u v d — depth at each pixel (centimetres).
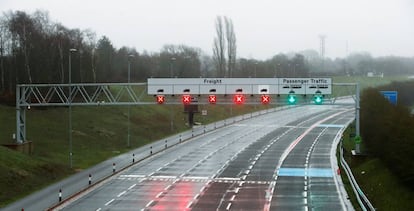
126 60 18462
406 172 5616
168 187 6272
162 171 7419
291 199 5559
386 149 6700
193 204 5316
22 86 7844
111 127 11150
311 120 16212
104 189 6153
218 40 17888
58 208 5150
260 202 5409
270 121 15812
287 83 7419
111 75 16462
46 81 12150
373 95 8800
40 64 12162
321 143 10819
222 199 5566
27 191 5941
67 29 15900
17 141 7806
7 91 11156
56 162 7581
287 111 19400
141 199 5575
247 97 9325
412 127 5919
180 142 10819
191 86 7512
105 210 5062
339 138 11656
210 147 10138
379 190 5988
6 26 12325
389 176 6288
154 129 12169
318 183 6500
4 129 8988
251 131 13100
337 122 15612
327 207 5159
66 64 12800
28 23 12269
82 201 5488
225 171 7425
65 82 12706
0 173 6072
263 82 7431
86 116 11319
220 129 13500
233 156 8956
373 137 7756
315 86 7369
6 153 6869
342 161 7788
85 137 9819
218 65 18062
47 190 6003
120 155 8900
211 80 7481
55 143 8988
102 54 16762
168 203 5372
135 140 10631
